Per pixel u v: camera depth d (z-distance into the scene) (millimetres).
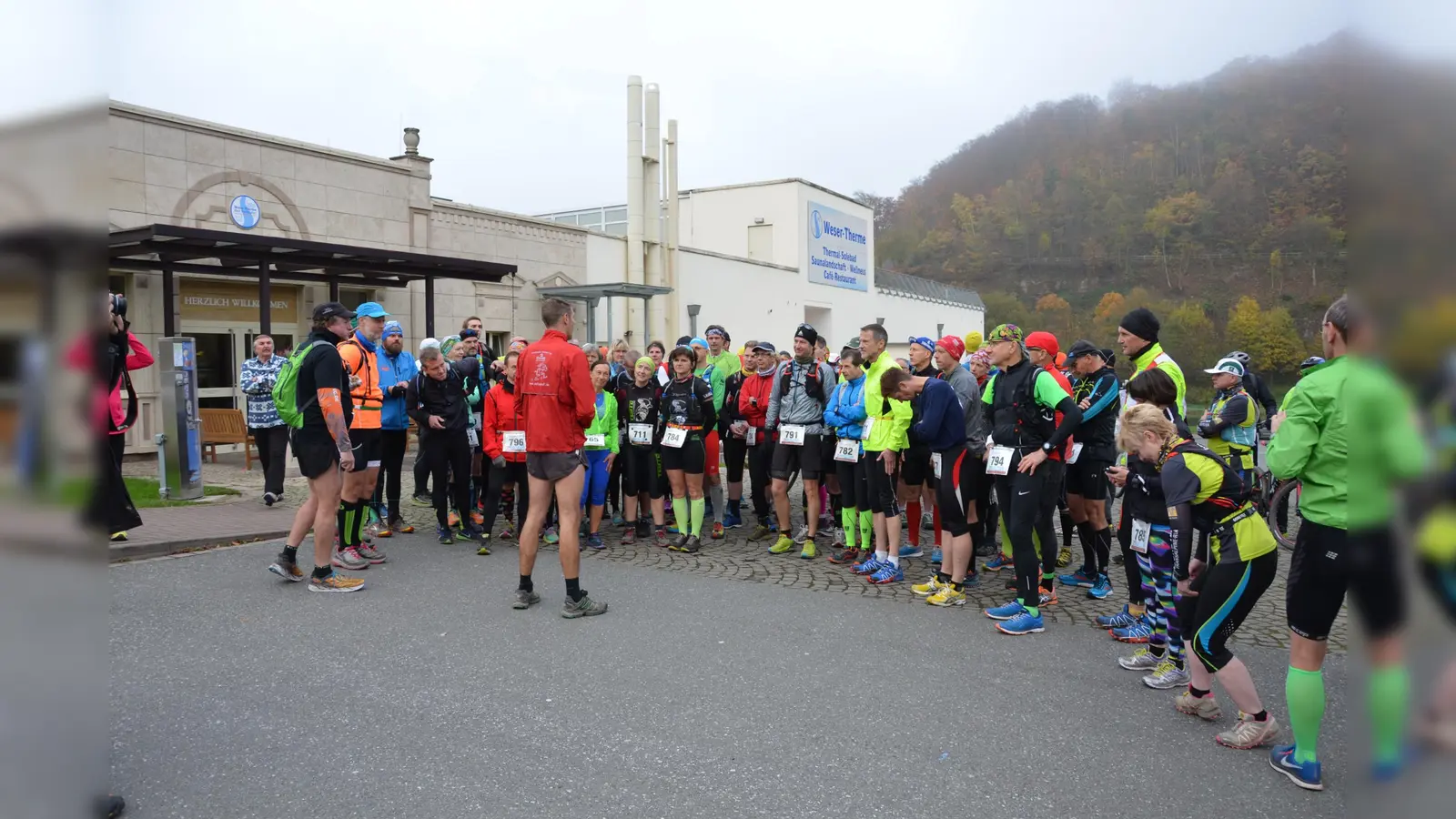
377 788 3322
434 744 3713
